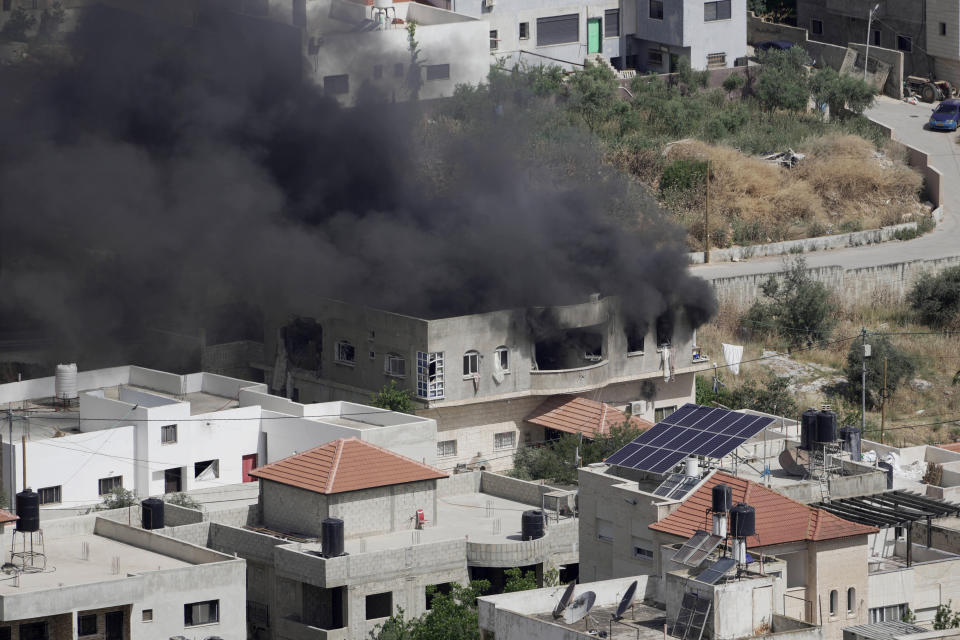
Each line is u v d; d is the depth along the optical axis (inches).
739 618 5895.7
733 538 6112.2
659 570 6934.1
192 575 7352.4
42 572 7401.6
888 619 6934.1
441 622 7209.6
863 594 6855.3
